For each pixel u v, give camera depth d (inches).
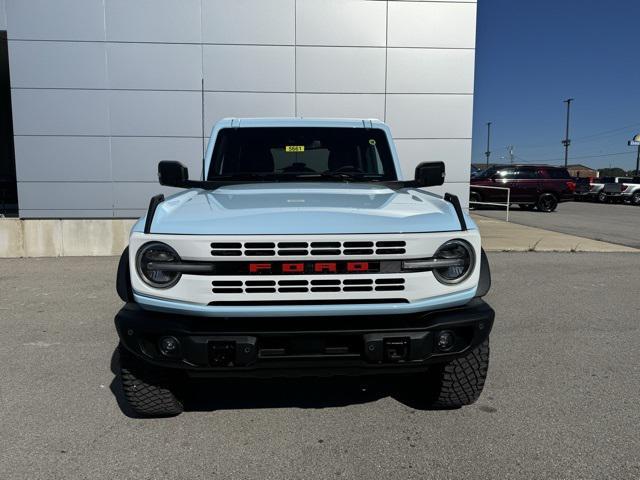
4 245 382.0
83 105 382.3
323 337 107.6
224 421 129.8
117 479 104.7
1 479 103.8
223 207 118.1
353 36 390.9
